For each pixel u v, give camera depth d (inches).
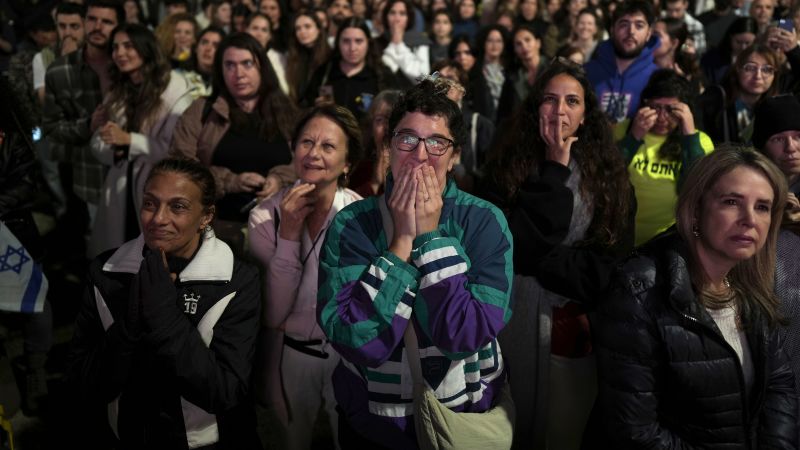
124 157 162.7
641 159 133.3
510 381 99.8
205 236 89.0
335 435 104.2
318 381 101.0
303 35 246.8
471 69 250.7
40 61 235.3
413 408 76.5
